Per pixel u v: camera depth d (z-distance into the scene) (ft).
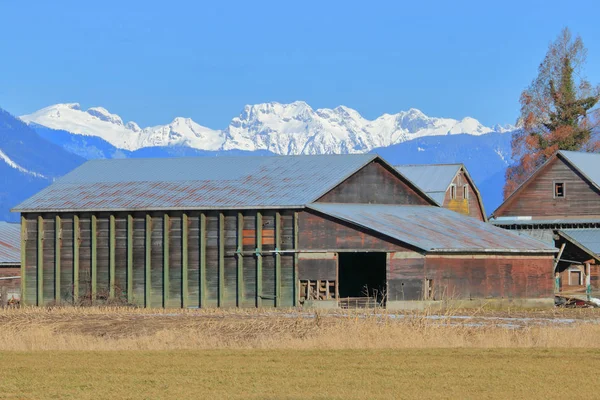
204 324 398.21
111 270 563.48
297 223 532.32
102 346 342.23
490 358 312.09
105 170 613.93
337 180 555.28
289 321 403.34
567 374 285.02
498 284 537.24
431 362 304.91
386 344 341.21
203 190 565.94
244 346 341.00
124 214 564.30
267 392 260.42
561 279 618.85
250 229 540.11
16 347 342.64
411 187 597.93
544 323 410.93
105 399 253.85
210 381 275.80
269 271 535.19
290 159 595.47
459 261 523.29
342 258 592.60
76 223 571.28
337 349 332.80
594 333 358.23
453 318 421.18
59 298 571.28
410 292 508.53
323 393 258.57
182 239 551.18
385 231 518.37
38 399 254.47
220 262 543.39
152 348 338.34
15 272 622.54
